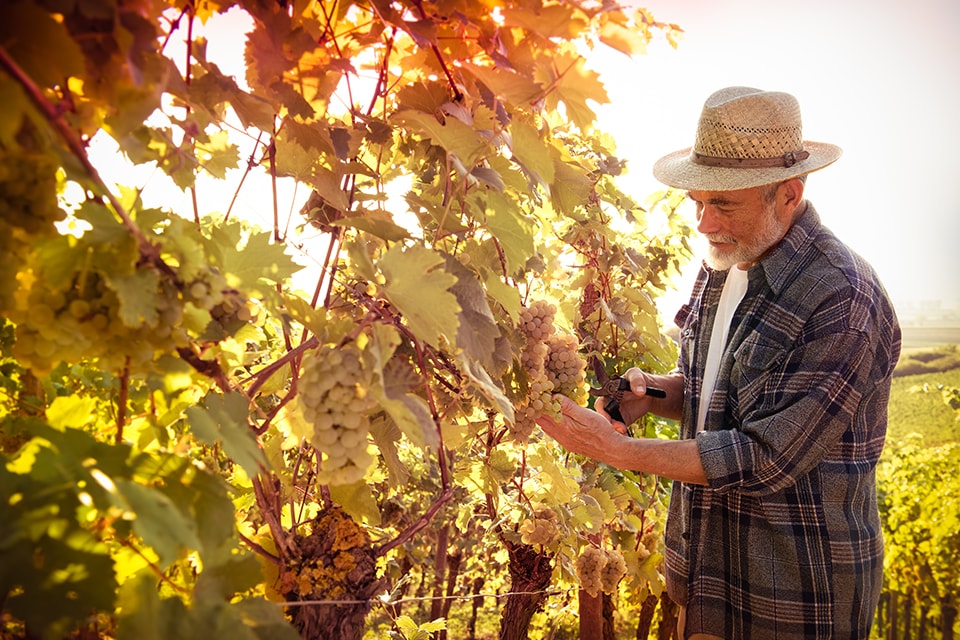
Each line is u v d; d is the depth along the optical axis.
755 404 2.06
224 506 0.89
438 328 1.02
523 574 2.82
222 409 1.02
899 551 6.61
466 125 1.19
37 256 0.79
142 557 0.90
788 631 2.03
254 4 1.14
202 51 1.15
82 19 0.73
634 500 3.38
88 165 0.74
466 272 1.23
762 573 2.06
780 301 2.06
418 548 4.84
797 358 1.98
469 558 5.96
